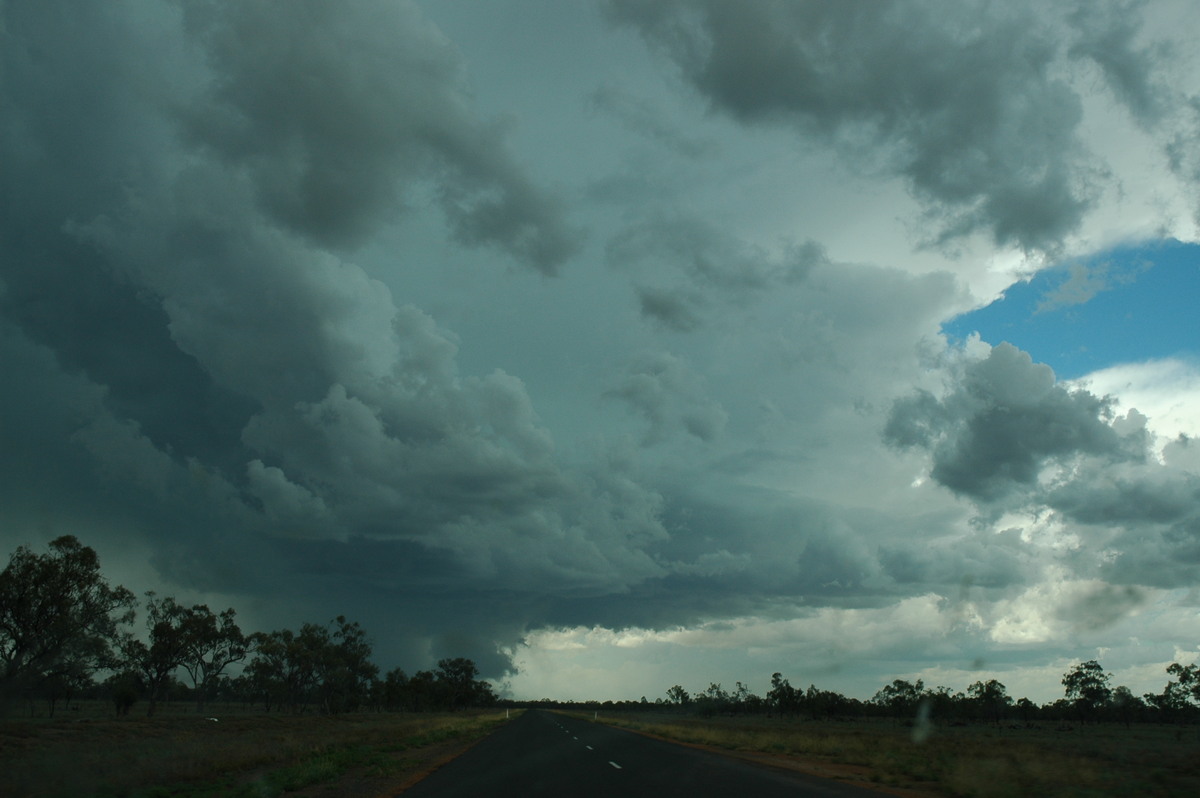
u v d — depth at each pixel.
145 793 18.97
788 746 34.66
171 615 78.44
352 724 72.88
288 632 106.31
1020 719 115.06
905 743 38.91
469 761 27.94
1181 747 34.97
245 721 64.44
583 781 19.91
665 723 76.94
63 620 54.62
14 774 21.61
